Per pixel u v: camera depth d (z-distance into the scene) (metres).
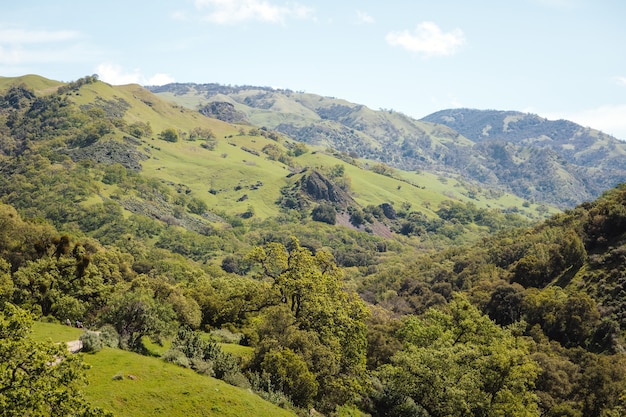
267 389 37.03
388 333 76.12
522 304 87.19
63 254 60.00
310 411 39.22
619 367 56.75
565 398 57.62
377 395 49.47
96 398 27.28
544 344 71.62
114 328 39.38
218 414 29.41
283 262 57.75
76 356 21.30
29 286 53.19
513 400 45.50
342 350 51.25
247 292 61.31
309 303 52.00
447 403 45.50
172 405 28.92
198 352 38.16
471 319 61.09
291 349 42.56
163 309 42.88
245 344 53.91
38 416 18.78
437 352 48.34
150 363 34.16
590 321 74.94
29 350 19.92
